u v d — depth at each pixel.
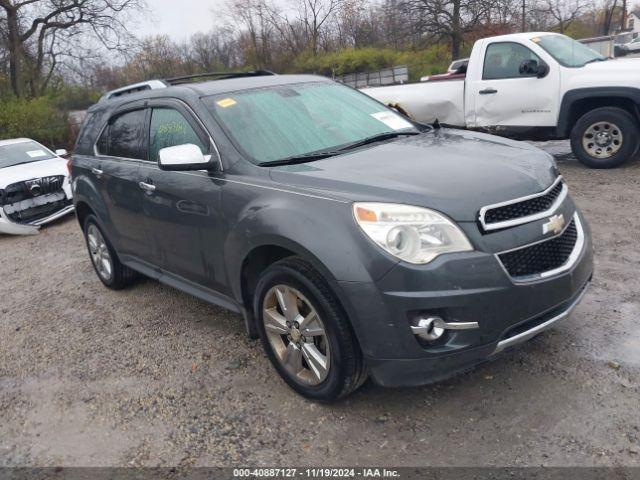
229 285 3.83
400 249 2.87
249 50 36.94
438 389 3.44
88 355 4.46
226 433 3.29
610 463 2.73
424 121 9.93
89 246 5.98
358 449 3.03
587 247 3.40
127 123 4.91
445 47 31.92
